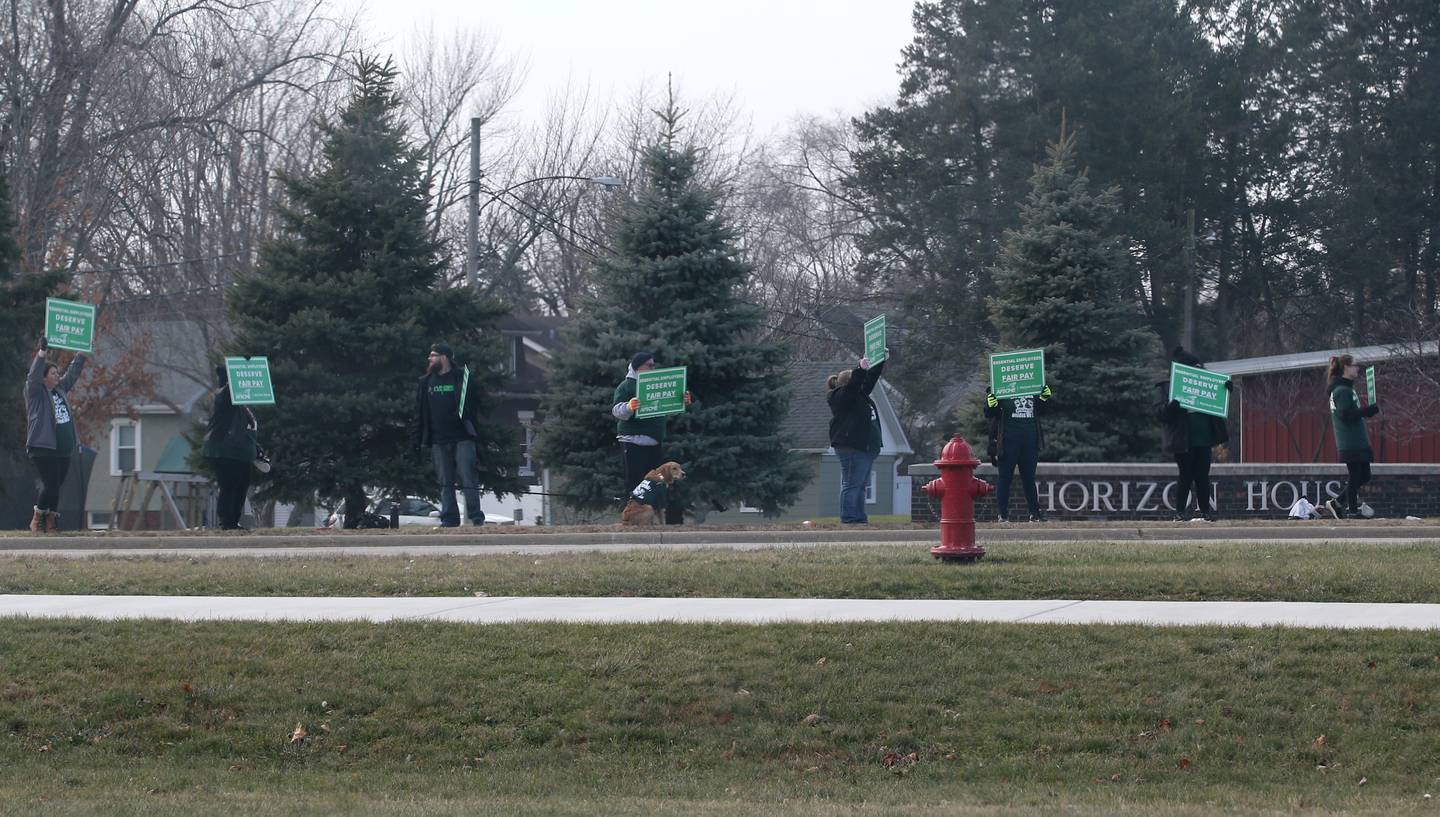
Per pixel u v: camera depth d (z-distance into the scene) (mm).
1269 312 108500
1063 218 63625
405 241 56688
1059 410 61719
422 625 21672
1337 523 36688
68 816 15211
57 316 38562
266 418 53344
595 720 18344
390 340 54594
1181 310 103125
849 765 17219
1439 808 15109
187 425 86125
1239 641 19891
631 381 38406
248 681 19594
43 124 72312
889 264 108125
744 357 59406
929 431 120312
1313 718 17547
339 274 56094
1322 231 105312
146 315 85938
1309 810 14984
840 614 22406
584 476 58844
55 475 38688
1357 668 18734
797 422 100188
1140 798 15805
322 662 20125
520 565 28250
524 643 20641
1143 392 60906
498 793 16547
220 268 83188
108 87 74938
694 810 15234
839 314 126812
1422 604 23281
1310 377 74188
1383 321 82562
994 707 18266
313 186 56406
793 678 19078
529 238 115250
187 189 84188
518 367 98188
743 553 29875
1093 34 98938
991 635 20438
